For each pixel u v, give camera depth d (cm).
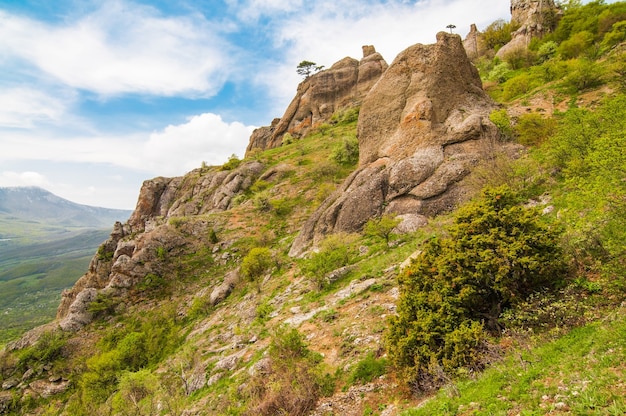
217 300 3281
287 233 4347
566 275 1055
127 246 4519
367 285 1814
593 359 719
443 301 1101
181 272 3997
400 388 1086
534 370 773
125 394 1928
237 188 6300
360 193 2881
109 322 3531
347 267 2212
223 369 1739
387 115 3303
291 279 2655
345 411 1097
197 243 4394
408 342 1069
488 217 1142
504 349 963
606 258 1019
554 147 1881
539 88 3734
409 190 2691
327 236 2859
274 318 2041
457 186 2544
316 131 8644
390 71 3481
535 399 677
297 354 1418
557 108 3097
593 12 5431
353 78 9425
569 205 1204
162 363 2594
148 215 7662
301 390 1212
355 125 7788
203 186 7212
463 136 2789
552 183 1812
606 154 1072
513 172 1994
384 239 2422
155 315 3394
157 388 1869
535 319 965
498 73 5094
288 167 6288
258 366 1459
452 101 3152
